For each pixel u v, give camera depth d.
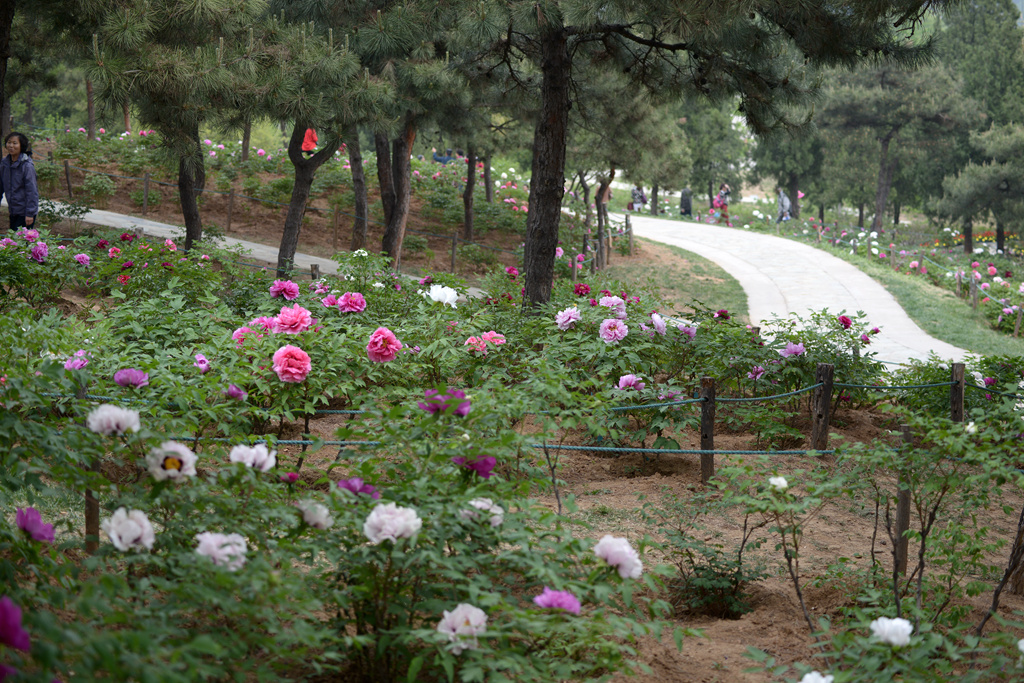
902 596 4.68
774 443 8.40
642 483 7.04
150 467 3.31
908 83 43.50
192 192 13.98
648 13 8.95
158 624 2.71
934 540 5.25
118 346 6.38
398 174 18.30
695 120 49.72
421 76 12.59
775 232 41.94
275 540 3.59
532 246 10.39
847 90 43.59
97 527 4.55
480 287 19.17
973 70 46.06
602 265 25.05
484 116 20.42
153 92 9.53
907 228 53.03
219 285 8.91
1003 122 45.00
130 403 4.67
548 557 3.58
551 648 3.51
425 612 3.57
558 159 10.34
